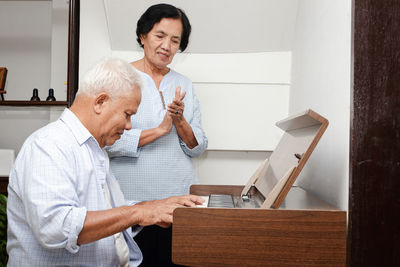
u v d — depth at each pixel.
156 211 0.96
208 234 0.94
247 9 2.10
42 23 2.83
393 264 1.03
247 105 2.24
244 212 0.94
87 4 2.23
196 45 2.22
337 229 0.93
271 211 0.94
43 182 0.87
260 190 1.34
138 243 1.65
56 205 0.86
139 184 1.62
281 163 1.26
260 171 1.47
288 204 1.15
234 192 1.56
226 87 2.25
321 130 0.99
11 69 2.82
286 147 1.31
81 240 0.89
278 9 2.09
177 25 1.62
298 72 2.01
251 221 0.94
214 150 2.28
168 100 1.72
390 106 1.05
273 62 2.23
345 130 1.19
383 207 1.04
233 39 2.20
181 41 1.75
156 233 1.65
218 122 2.25
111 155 1.60
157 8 1.60
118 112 1.01
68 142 0.96
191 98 1.80
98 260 1.00
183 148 1.74
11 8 2.85
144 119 1.65
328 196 1.32
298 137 1.21
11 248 0.98
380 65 1.06
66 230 0.85
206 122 2.25
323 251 0.93
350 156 1.06
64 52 2.63
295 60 2.10
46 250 0.95
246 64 2.24
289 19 2.11
